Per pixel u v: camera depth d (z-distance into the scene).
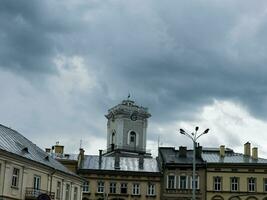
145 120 129.50
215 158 85.75
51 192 58.06
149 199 81.44
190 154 87.62
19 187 51.44
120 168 84.25
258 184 80.94
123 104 128.25
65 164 82.56
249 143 88.31
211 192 80.75
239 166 81.75
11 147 52.69
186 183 81.94
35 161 54.28
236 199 80.44
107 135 131.62
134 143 126.62
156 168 85.25
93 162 86.12
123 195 81.44
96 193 81.50
